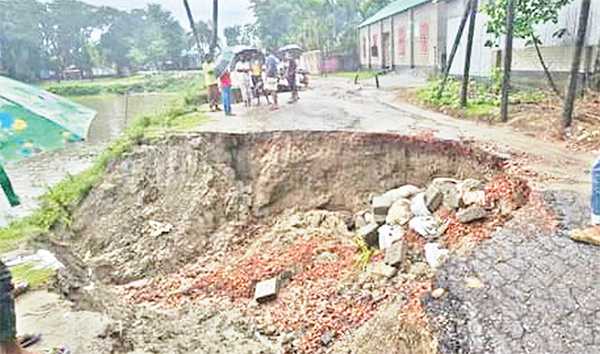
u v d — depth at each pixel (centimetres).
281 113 1641
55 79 5797
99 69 6762
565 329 438
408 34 3353
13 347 377
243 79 1831
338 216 1196
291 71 1930
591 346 414
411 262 824
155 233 1162
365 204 1233
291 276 972
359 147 1254
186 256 1139
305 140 1294
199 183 1260
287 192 1285
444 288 530
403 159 1213
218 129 1383
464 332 451
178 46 6894
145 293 1011
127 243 1141
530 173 887
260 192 1286
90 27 6600
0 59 5144
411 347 494
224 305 905
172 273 1096
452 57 1744
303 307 834
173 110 1762
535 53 1647
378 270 830
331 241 1092
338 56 4922
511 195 829
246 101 1850
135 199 1225
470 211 824
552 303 477
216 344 716
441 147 1159
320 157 1277
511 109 1445
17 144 281
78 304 684
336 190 1262
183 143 1323
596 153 998
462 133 1242
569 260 554
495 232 656
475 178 1077
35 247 848
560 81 1539
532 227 654
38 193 1437
